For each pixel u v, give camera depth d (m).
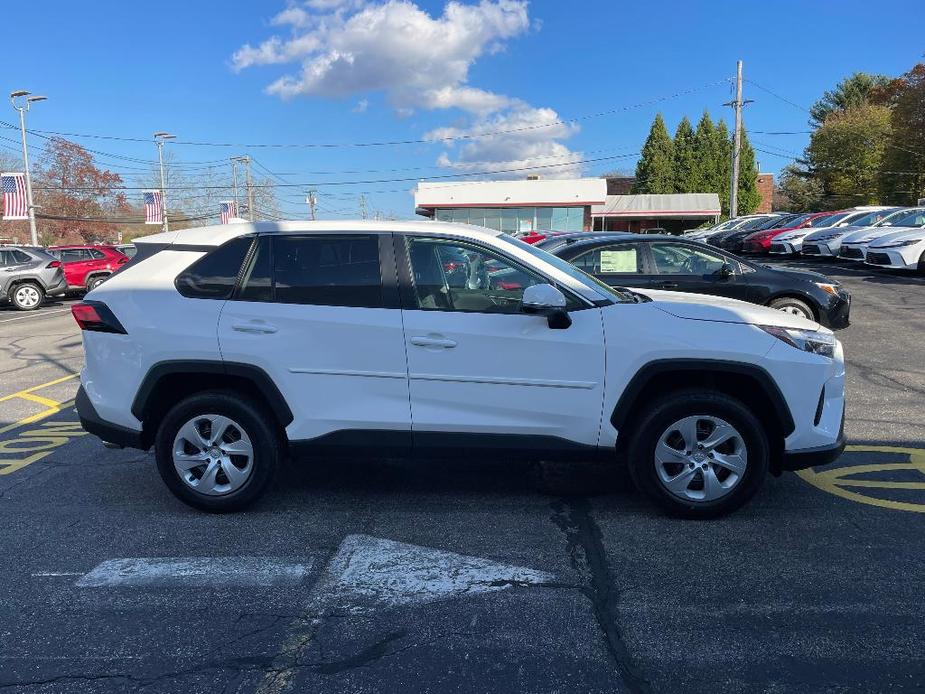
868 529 4.07
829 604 3.27
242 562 3.78
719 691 2.68
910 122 41.69
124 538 4.09
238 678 2.79
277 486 4.89
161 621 3.21
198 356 4.17
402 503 4.57
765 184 71.69
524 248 4.31
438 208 49.78
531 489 4.79
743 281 8.70
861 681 2.72
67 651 2.99
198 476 4.38
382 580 3.57
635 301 4.41
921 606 3.24
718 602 3.31
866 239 17.80
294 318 4.14
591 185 48.00
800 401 4.04
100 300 4.34
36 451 5.80
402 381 4.12
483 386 4.09
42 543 4.04
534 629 3.11
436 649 2.97
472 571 3.65
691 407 4.06
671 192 61.53
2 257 18.78
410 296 4.14
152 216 46.19
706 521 4.21
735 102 37.34
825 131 58.50
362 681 2.77
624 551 3.84
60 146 62.62
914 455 5.32
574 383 4.05
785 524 4.16
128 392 4.27
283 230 4.27
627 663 2.86
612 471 5.12
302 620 3.21
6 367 9.93
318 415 4.18
